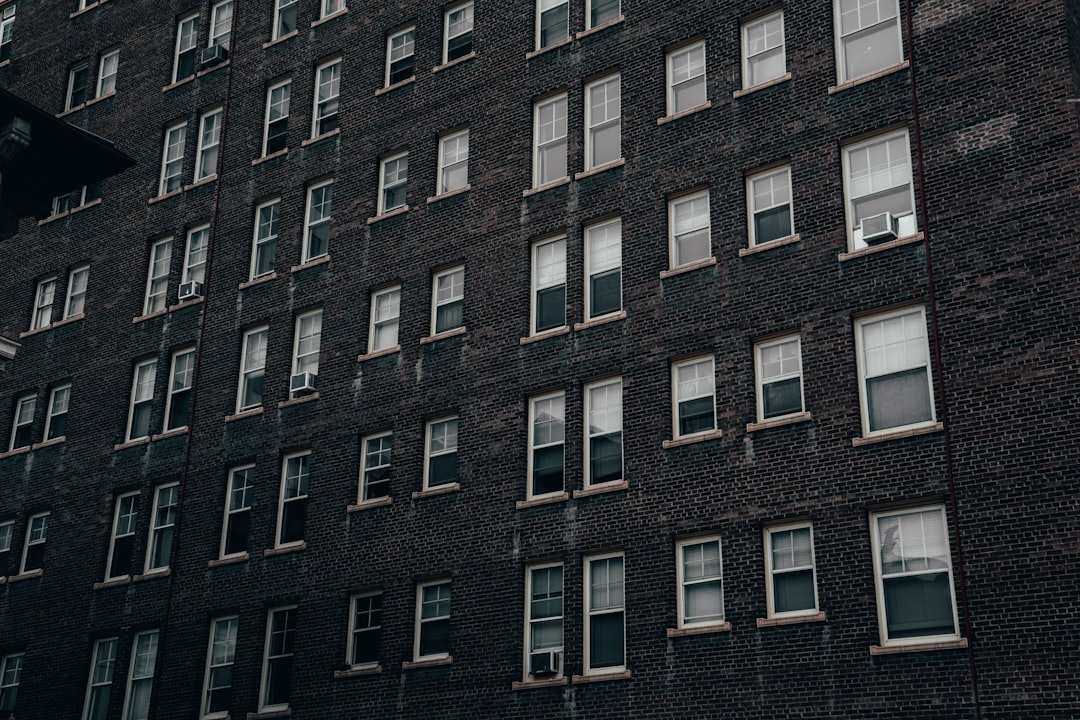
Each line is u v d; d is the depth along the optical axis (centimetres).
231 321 4072
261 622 3609
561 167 3575
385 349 3678
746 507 2902
